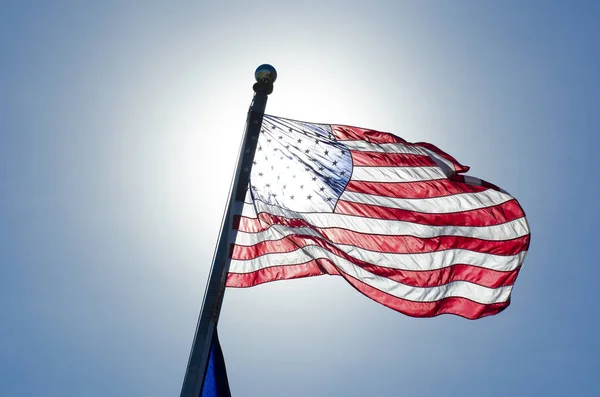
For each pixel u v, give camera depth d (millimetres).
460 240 16250
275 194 16094
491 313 15977
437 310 15852
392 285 15672
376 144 17094
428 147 17406
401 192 16547
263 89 16047
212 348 11883
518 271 16250
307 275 15422
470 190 16578
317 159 16734
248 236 15516
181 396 11039
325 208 16188
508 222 16438
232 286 15117
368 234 16062
